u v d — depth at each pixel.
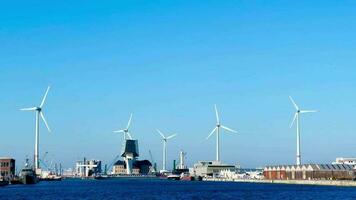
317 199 197.88
